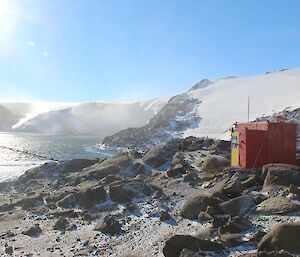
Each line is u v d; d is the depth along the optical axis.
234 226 12.77
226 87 122.50
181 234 12.55
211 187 20.06
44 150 81.81
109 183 22.50
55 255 13.44
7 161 54.94
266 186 17.12
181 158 27.59
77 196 20.69
